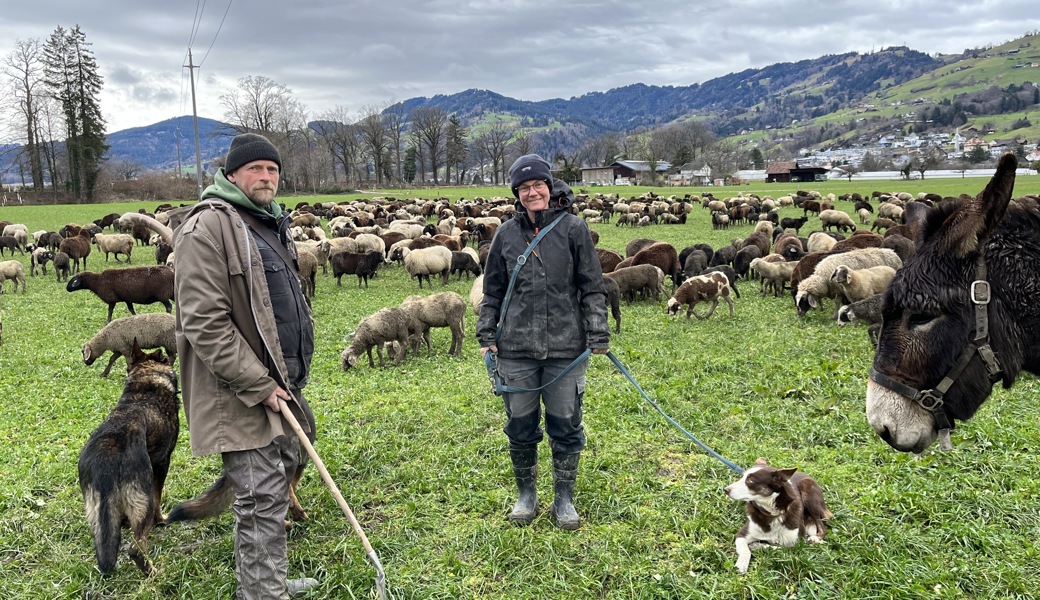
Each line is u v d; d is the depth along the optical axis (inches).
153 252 1195.3
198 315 130.3
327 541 182.4
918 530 171.6
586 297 174.1
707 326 488.4
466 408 291.7
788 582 155.0
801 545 165.5
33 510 207.6
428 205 1932.8
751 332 454.6
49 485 222.8
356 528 137.6
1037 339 104.3
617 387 313.3
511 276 172.1
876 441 232.4
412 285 804.6
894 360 112.3
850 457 222.2
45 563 178.7
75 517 201.6
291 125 3858.3
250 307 139.6
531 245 169.3
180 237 134.3
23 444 265.7
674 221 1615.4
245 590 143.3
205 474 233.1
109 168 3786.9
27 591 163.6
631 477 211.8
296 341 152.6
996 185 95.9
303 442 139.6
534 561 166.7
